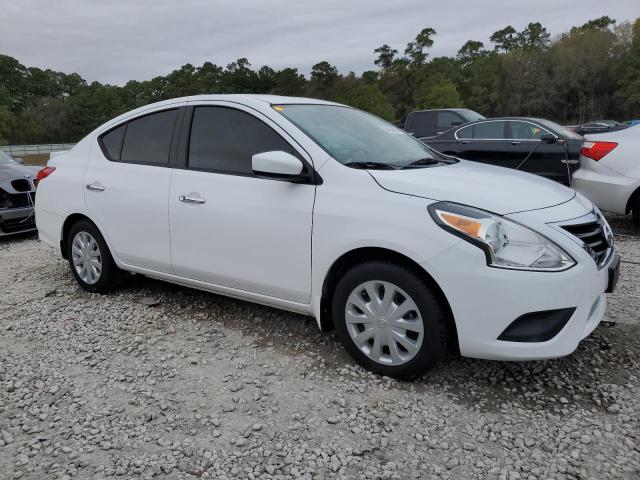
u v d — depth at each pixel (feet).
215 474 7.72
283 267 10.99
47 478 7.67
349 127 12.39
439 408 9.26
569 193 10.89
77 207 14.90
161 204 12.90
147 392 9.93
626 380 10.00
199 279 12.72
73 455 8.16
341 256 10.17
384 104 234.79
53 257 20.53
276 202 10.94
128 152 14.16
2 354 11.71
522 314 8.73
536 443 8.29
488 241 8.74
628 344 11.39
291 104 12.41
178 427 8.86
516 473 7.62
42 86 363.97
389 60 312.09
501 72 258.16
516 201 9.46
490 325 8.88
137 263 13.99
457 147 30.35
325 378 10.32
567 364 10.64
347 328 10.46
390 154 11.84
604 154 21.17
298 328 12.66
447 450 8.18
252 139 11.75
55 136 300.61
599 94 237.04
